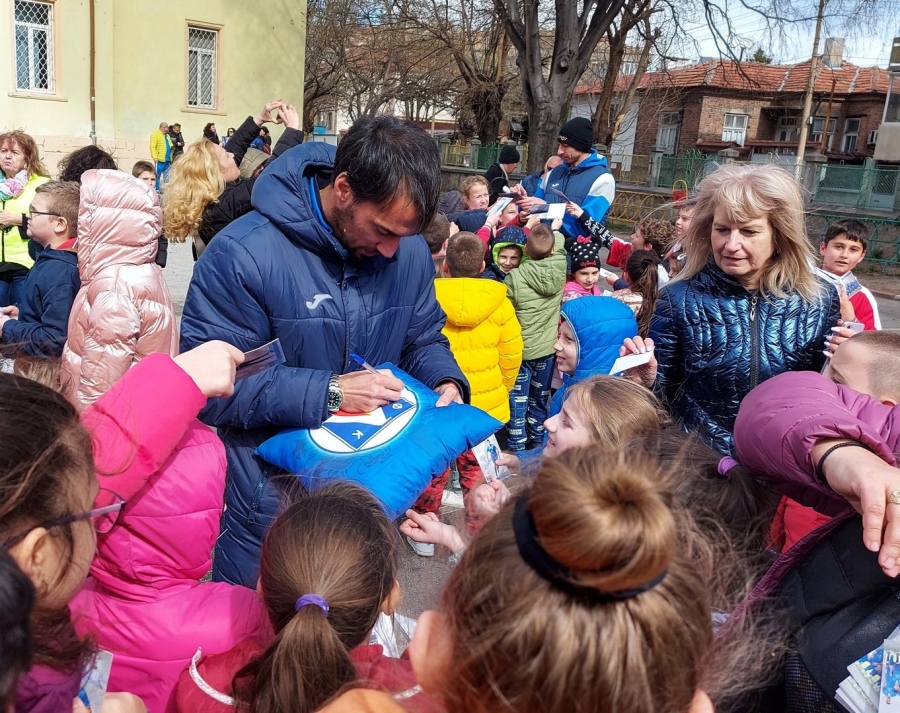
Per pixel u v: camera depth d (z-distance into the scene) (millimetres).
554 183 6254
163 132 17031
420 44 28016
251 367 1885
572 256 5379
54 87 16688
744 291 2520
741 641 1316
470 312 3734
